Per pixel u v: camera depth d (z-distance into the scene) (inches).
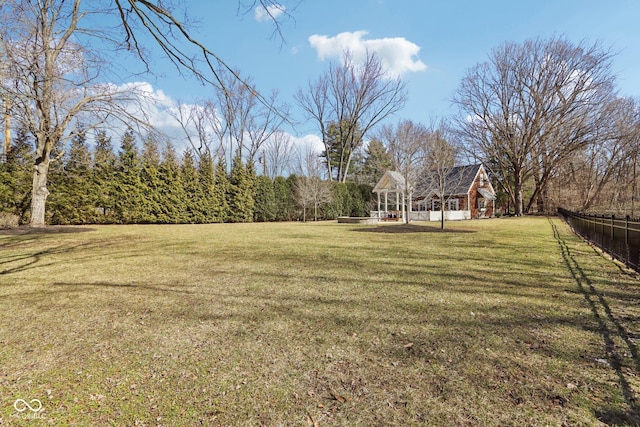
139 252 331.6
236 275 225.3
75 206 714.2
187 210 879.7
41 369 98.6
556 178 1312.7
